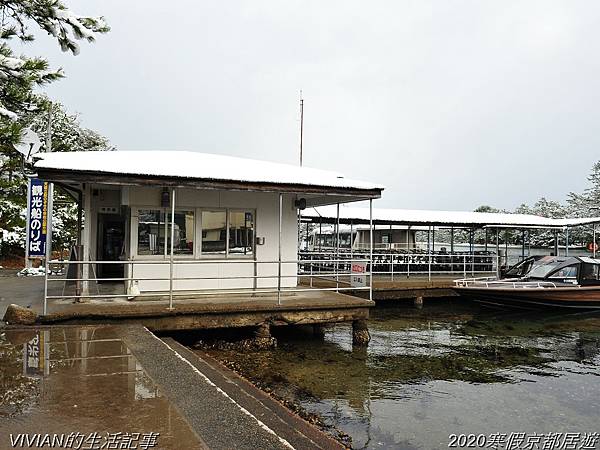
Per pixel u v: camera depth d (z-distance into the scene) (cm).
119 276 1292
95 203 1227
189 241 1148
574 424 716
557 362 1080
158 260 1114
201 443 377
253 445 380
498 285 1844
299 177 1138
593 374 985
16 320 832
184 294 1127
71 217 2527
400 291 1828
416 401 791
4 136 1016
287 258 1258
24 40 994
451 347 1196
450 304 1950
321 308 1063
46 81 1007
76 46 1009
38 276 1714
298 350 1072
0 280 1539
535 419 732
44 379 527
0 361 597
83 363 594
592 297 1802
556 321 1655
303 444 498
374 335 1320
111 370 565
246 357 980
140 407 449
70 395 477
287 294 1198
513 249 3994
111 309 901
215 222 1174
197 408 453
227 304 988
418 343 1229
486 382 911
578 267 1881
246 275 1200
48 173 889
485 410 763
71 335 755
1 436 377
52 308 903
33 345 685
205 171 1037
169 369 574
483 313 1773
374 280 1975
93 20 1020
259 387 810
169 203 1117
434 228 2783
